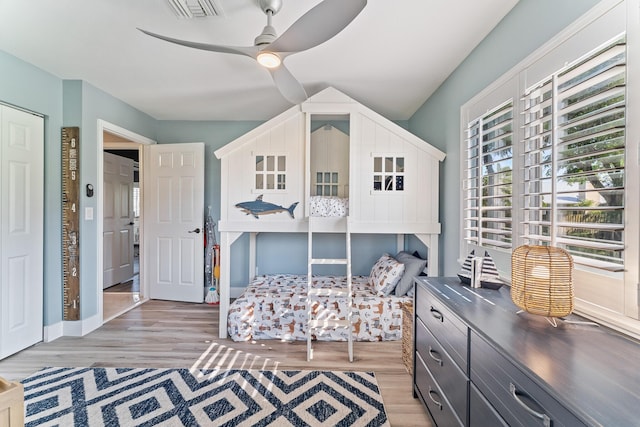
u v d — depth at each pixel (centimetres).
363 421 181
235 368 239
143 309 376
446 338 149
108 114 330
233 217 295
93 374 228
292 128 292
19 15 193
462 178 247
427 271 298
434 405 167
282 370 236
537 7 163
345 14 141
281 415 185
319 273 425
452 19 196
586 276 130
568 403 70
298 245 427
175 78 290
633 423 63
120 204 510
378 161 289
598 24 123
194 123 430
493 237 210
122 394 204
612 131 114
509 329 114
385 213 288
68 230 295
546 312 119
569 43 138
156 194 413
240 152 294
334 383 219
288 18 193
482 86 221
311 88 309
